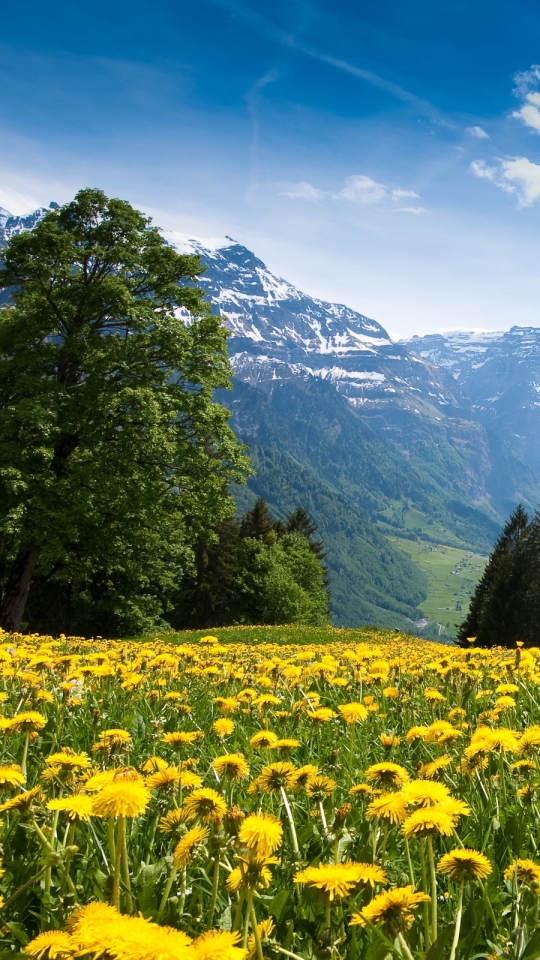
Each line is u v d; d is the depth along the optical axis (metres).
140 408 24.91
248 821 1.66
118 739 3.15
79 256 27.50
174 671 6.23
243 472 28.47
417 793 1.92
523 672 6.05
